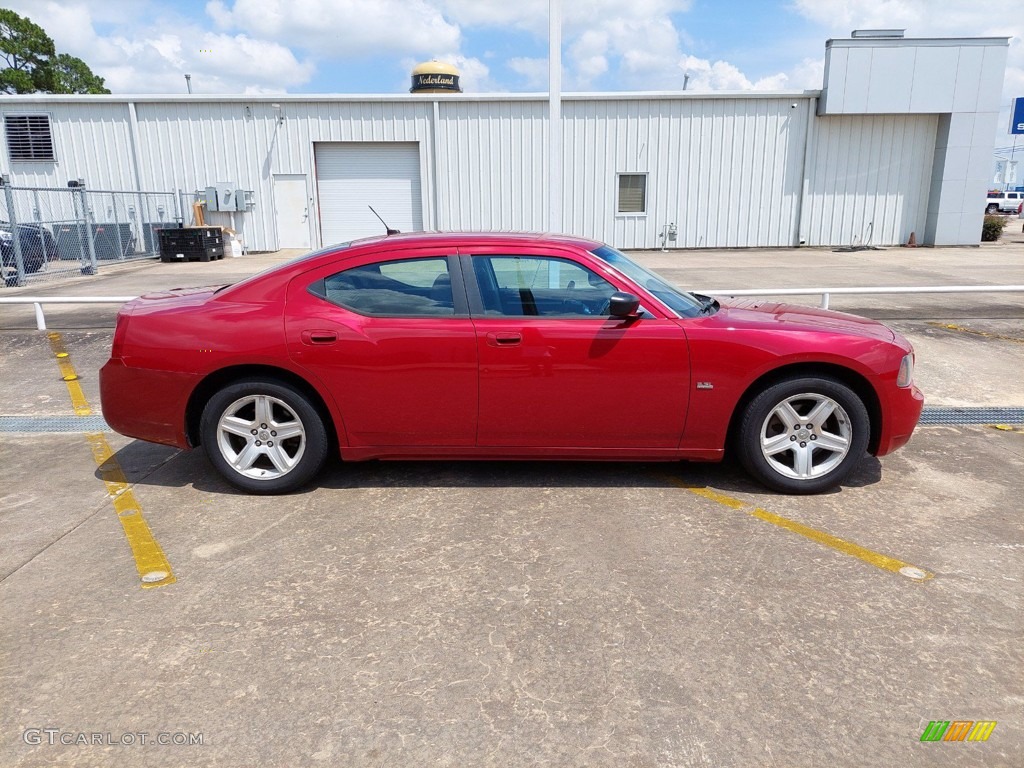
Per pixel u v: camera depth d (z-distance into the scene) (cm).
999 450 521
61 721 251
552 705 258
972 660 281
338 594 331
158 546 379
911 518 408
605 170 2236
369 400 426
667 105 2194
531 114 2191
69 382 710
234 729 247
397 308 427
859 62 2131
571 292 427
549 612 315
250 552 372
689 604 321
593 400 422
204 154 2219
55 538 389
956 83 2155
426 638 297
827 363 420
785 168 2255
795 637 296
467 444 436
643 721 250
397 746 239
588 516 411
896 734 243
